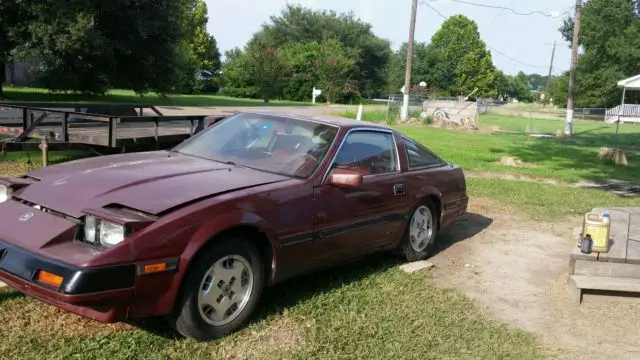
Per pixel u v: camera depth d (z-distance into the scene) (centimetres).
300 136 487
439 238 703
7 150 741
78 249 333
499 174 1300
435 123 2947
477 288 533
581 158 1775
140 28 2706
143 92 3184
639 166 1625
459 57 8450
